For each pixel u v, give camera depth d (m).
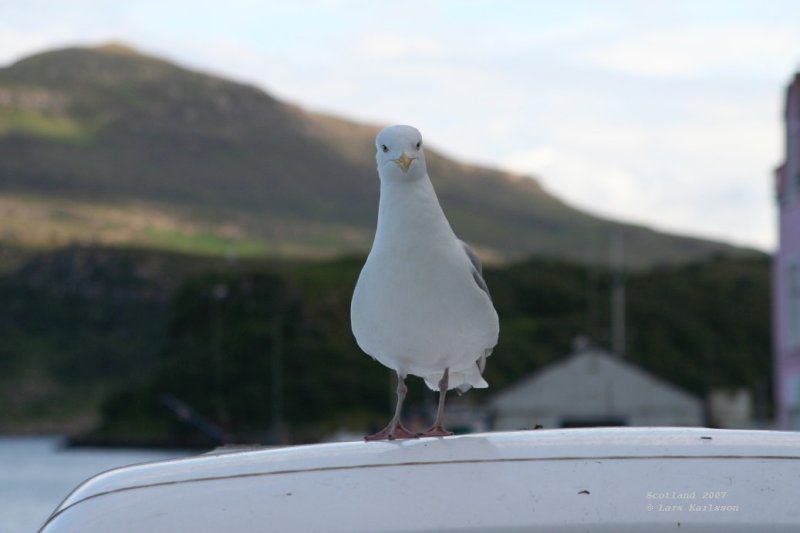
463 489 2.67
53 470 63.28
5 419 113.25
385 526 2.62
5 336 127.12
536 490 2.65
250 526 2.66
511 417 49.31
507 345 69.88
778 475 2.65
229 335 70.06
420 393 46.44
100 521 2.71
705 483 2.63
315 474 2.75
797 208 21.81
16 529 33.88
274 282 72.31
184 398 69.38
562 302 80.31
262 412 66.88
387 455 2.79
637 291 78.88
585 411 49.50
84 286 132.88
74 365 124.12
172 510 2.71
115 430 74.56
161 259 138.00
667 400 49.66
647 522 2.58
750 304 76.81
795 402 22.05
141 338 128.12
